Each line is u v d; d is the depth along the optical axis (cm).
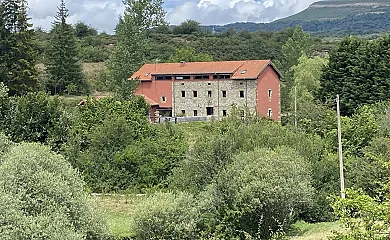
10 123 4366
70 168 2633
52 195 2311
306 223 3203
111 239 2597
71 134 4297
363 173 3288
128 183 3988
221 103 7250
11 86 7050
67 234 2094
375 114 5478
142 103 6538
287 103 7988
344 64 6931
